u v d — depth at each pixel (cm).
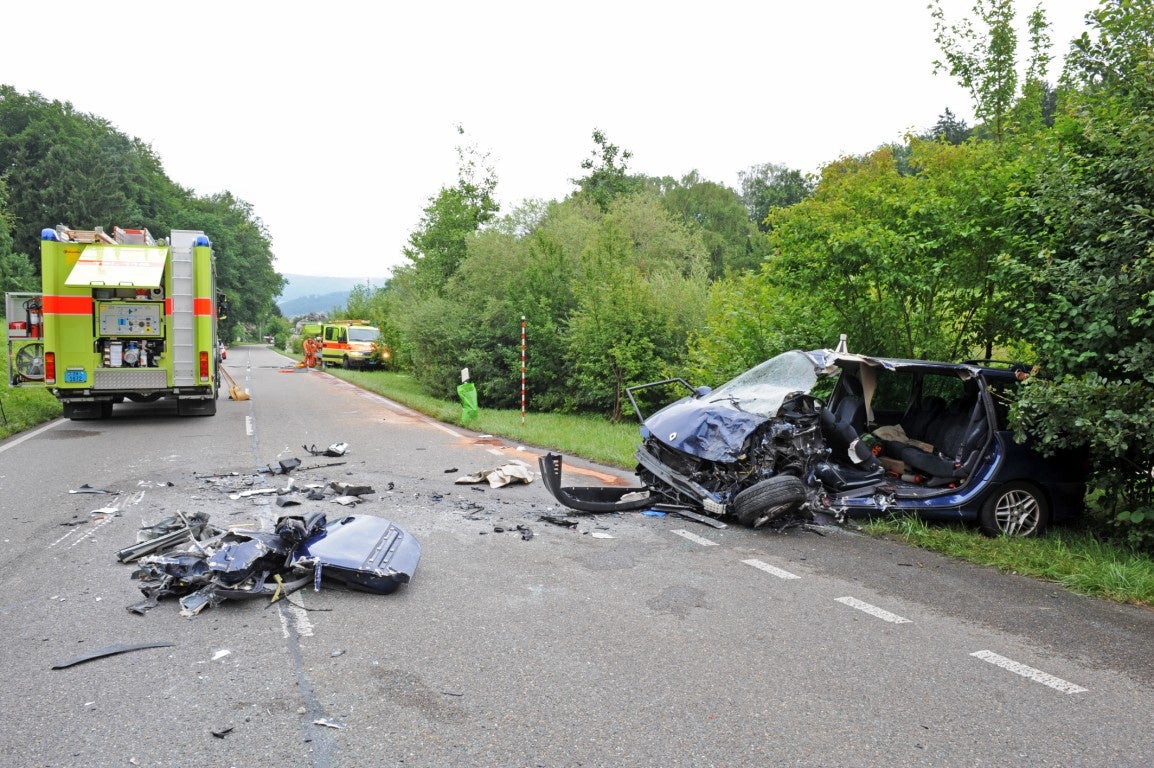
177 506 744
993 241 875
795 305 1106
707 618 477
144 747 317
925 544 657
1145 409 596
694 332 1623
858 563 605
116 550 593
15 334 1388
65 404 1475
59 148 7200
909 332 985
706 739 332
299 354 6112
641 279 1797
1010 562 605
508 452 1134
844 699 373
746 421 702
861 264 950
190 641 426
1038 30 1016
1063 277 680
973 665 418
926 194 927
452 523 699
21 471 932
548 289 2006
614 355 1686
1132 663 426
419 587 524
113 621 452
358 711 351
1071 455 724
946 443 771
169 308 1434
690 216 5147
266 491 814
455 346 2055
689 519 728
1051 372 710
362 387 2538
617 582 543
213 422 1464
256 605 482
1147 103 666
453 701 362
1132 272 625
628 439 1280
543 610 485
